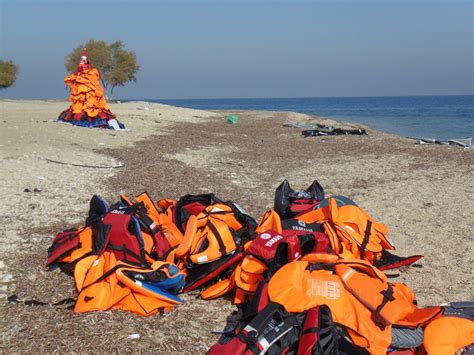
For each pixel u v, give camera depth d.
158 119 27.12
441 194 9.80
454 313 4.29
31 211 7.78
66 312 4.71
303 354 3.66
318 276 4.23
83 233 5.67
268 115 37.12
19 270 5.63
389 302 4.02
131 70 66.00
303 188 10.64
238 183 11.01
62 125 18.77
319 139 19.64
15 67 70.25
